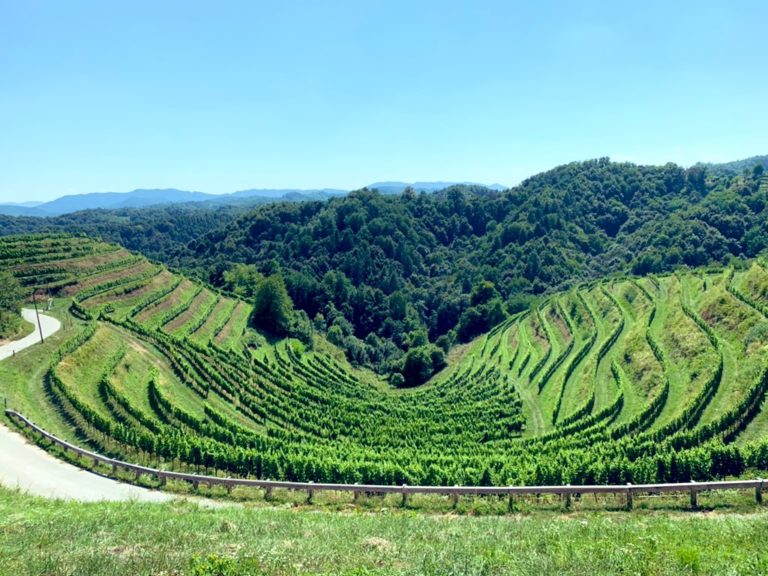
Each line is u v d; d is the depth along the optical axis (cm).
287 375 10500
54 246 13100
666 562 2045
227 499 3878
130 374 7581
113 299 11556
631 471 4312
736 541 2309
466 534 2625
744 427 5575
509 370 11006
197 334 11294
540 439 6806
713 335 7750
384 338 18950
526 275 19812
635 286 11975
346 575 1975
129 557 2138
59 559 2072
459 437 7231
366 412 8700
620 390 7681
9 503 3253
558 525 2764
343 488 3753
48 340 8119
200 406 7500
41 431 5016
